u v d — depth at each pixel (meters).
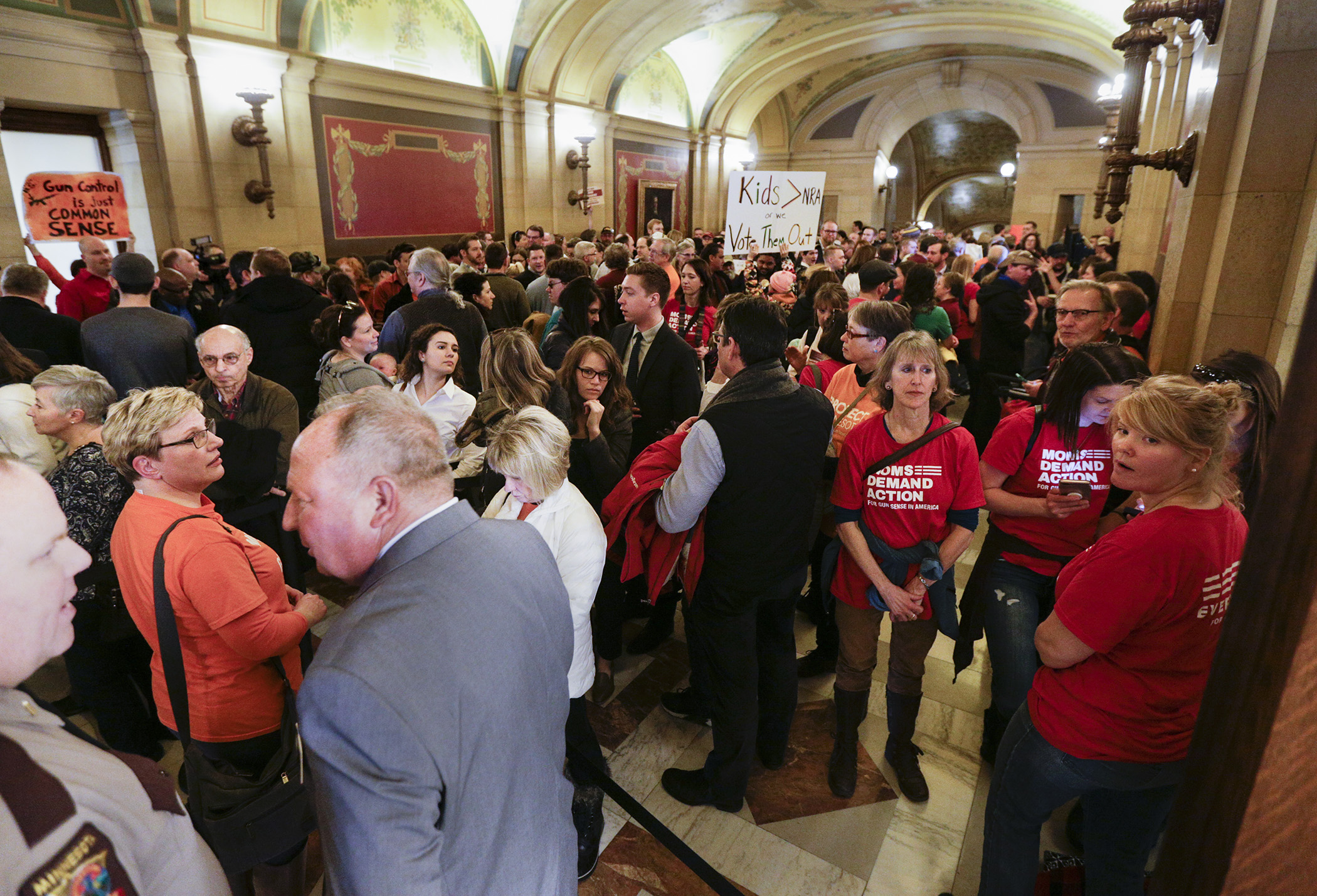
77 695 2.08
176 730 1.48
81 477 1.90
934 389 1.86
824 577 2.10
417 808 0.77
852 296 4.30
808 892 1.79
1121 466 1.23
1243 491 1.55
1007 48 14.60
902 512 1.87
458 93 9.00
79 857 0.56
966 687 2.59
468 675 0.83
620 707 2.49
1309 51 2.13
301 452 0.91
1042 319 4.76
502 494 1.85
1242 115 2.52
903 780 2.09
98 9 5.55
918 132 20.30
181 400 1.49
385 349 3.27
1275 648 0.31
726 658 1.86
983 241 16.64
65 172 5.28
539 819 0.94
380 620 0.82
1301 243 2.14
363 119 7.90
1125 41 2.91
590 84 11.04
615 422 2.49
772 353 1.75
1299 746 0.31
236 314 3.31
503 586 0.92
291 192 7.16
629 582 2.88
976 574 2.05
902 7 11.55
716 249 7.19
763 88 15.02
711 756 2.02
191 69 6.16
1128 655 1.22
